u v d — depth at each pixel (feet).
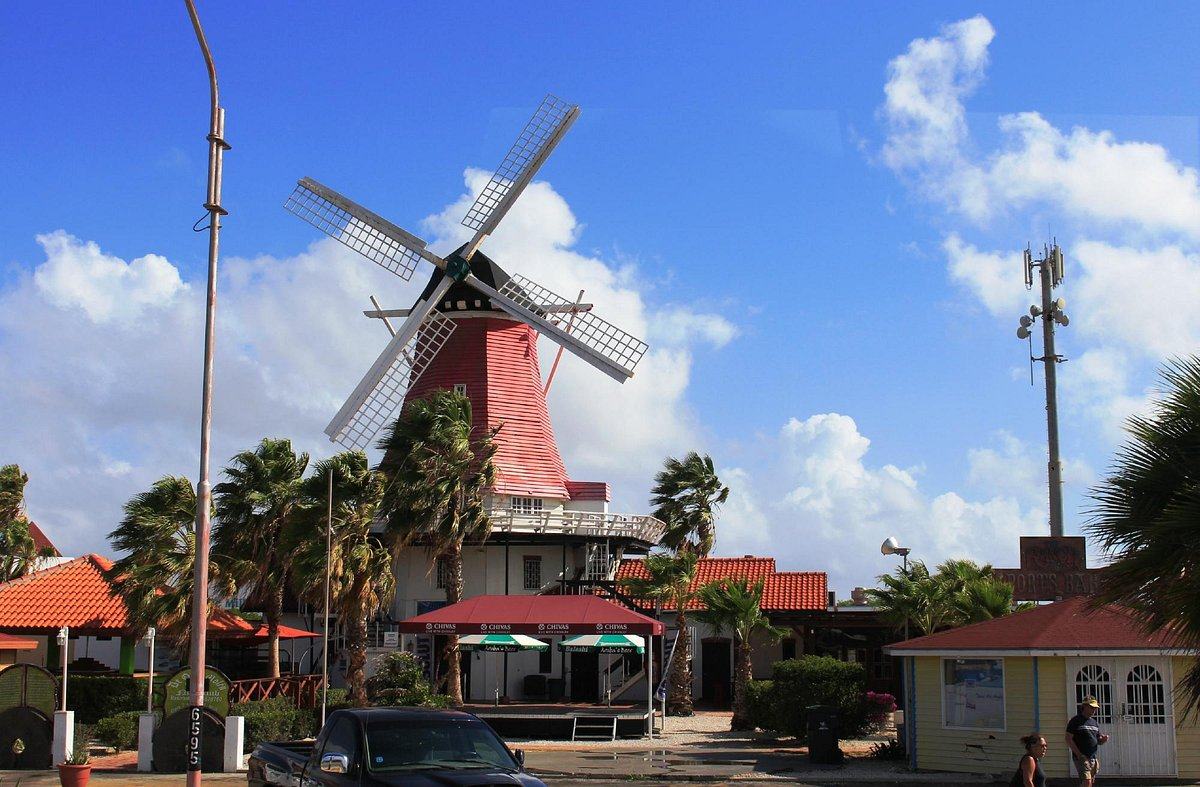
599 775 76.13
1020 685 73.82
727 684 141.18
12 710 82.02
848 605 152.56
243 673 134.31
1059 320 97.25
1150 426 47.21
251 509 115.24
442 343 149.89
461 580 131.95
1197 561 44.09
